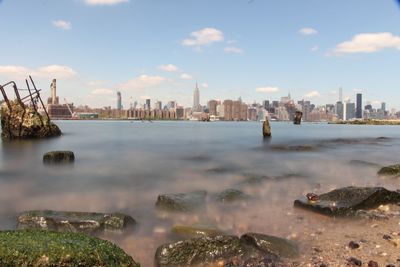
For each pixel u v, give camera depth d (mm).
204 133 83188
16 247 6457
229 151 36562
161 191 16016
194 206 12633
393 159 30422
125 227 10227
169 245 8250
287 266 8008
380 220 11188
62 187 17000
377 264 7945
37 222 10156
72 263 6398
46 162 25906
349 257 8398
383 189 12547
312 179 19250
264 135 63156
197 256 8211
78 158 29375
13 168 23391
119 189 16484
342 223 11070
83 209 12844
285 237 9914
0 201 14062
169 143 48812
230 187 16812
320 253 8727
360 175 20781
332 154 33906
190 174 20906
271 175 20375
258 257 8422
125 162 26891
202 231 9781
